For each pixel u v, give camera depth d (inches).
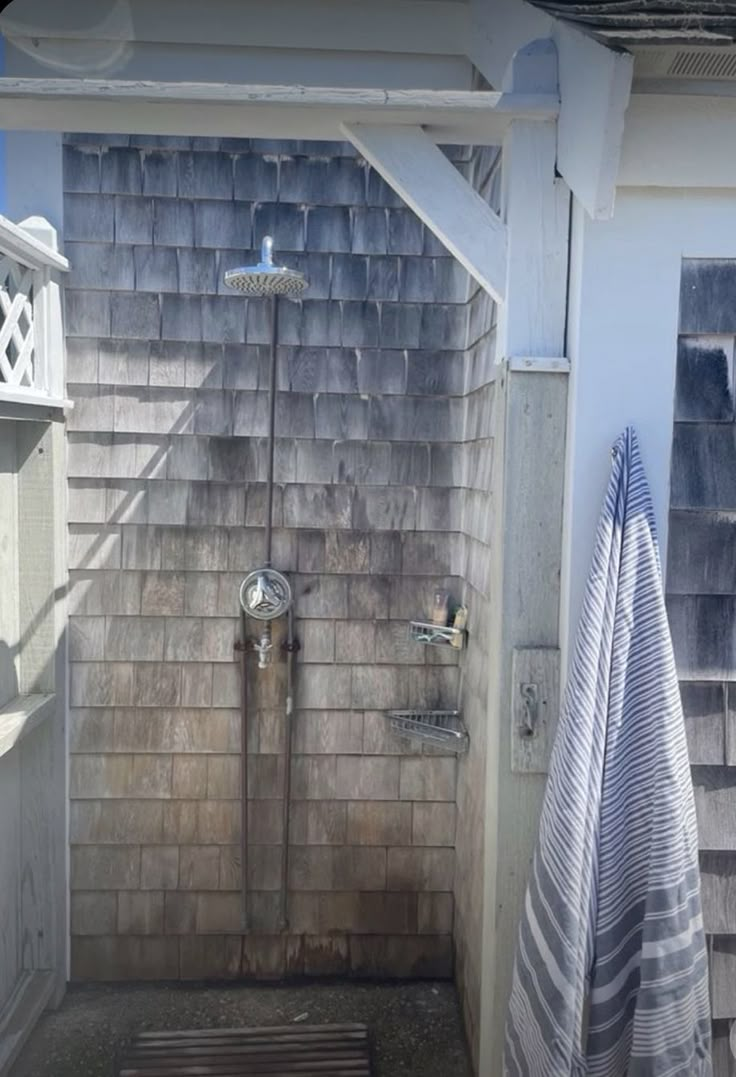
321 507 102.3
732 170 60.2
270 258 81.9
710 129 59.6
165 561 101.7
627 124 59.5
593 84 55.6
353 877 105.3
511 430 65.4
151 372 99.9
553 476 65.7
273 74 90.7
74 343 99.0
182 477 101.0
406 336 101.2
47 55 89.6
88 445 100.1
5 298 83.9
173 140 98.0
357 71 91.4
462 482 101.3
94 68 89.6
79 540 101.2
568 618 64.9
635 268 62.0
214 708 103.4
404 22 90.0
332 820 104.7
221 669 103.1
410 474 102.3
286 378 101.0
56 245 95.3
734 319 62.0
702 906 63.2
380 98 61.1
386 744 104.3
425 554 103.1
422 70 91.7
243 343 100.3
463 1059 92.9
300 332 100.7
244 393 100.9
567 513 65.0
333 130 66.4
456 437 102.0
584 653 58.0
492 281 66.1
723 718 63.0
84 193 97.9
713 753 63.0
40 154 96.6
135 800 103.6
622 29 51.1
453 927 104.5
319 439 101.7
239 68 90.5
